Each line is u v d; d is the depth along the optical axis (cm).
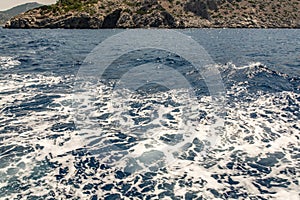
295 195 571
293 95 1198
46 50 2956
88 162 702
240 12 11931
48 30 7931
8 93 1276
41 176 634
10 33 6397
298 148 755
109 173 659
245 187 600
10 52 2727
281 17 11956
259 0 12962
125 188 605
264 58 2309
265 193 579
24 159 702
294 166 672
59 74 1686
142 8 9625
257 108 1054
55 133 863
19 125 919
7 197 557
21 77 1593
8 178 619
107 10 9238
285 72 1666
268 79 1472
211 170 664
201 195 575
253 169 665
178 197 571
